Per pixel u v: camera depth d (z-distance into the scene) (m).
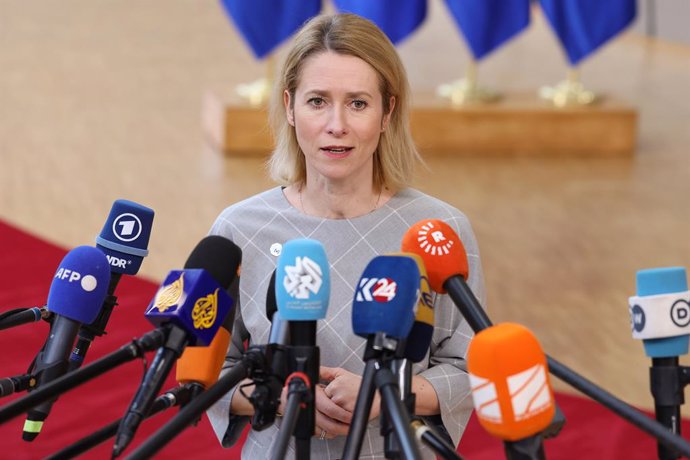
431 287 2.23
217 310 1.99
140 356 1.87
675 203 9.91
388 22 11.03
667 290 2.13
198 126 11.96
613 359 6.37
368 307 2.04
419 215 2.84
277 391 2.02
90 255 2.17
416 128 11.56
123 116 12.21
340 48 2.60
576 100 11.92
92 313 2.17
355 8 11.12
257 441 2.80
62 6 19.75
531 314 7.08
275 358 2.03
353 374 2.64
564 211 9.52
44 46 16.02
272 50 11.28
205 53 16.17
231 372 1.94
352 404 2.58
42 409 2.13
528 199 9.88
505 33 11.63
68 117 11.98
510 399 1.74
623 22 11.89
